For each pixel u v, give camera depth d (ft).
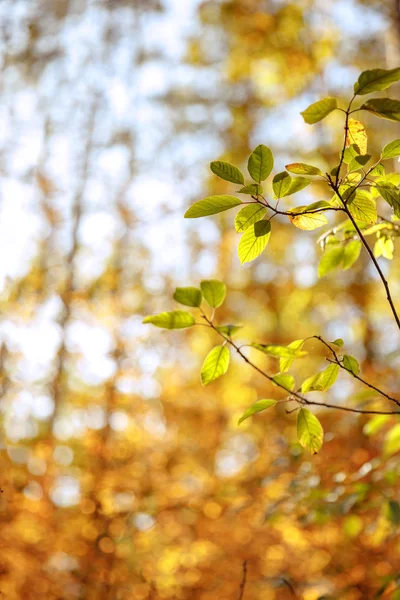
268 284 22.38
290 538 11.49
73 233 21.98
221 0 20.70
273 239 22.13
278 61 21.07
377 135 17.76
